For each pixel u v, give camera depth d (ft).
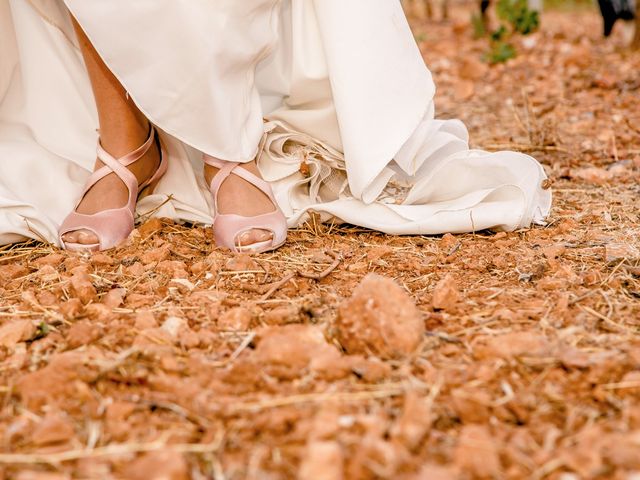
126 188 6.80
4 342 4.74
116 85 6.65
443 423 3.81
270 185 7.09
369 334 4.43
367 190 6.93
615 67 16.60
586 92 14.46
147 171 7.06
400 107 6.68
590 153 10.24
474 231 6.82
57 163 7.36
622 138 10.77
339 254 6.29
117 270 6.11
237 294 5.58
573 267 5.92
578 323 4.83
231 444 3.64
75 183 7.34
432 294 5.42
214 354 4.58
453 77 17.57
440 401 3.97
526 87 15.48
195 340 4.68
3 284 5.88
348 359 4.29
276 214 6.64
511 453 3.45
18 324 4.83
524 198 6.77
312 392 4.07
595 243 6.52
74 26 6.45
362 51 6.49
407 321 4.47
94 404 3.99
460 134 7.88
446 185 7.12
